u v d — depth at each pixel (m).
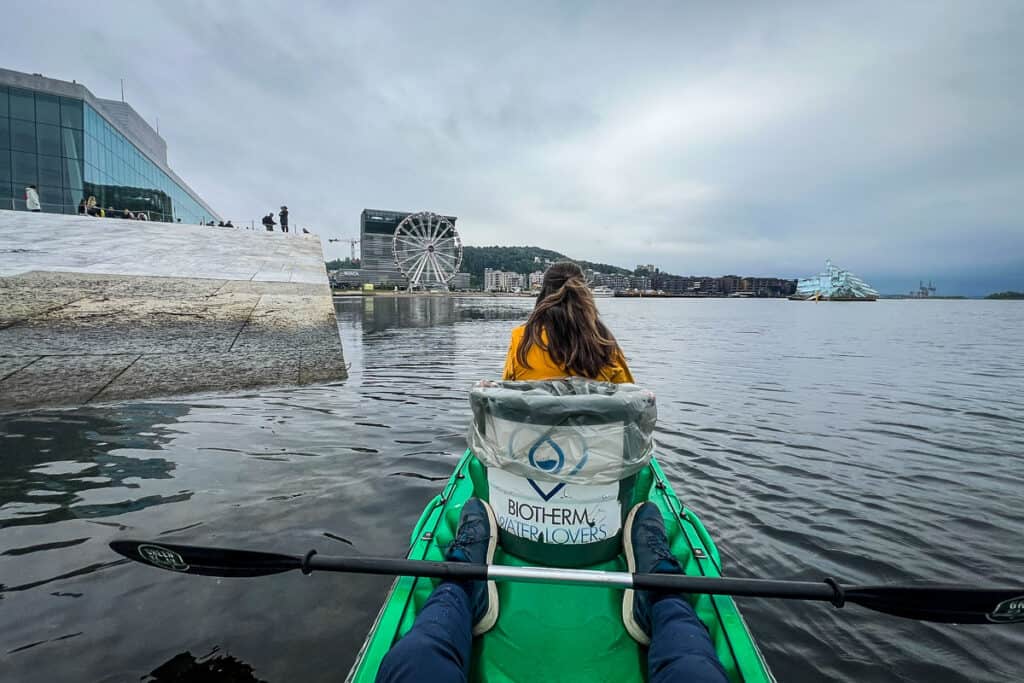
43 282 10.64
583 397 1.94
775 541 3.89
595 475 2.01
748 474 5.35
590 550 2.10
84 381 8.03
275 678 2.31
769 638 2.75
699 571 2.19
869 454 6.10
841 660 2.60
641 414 2.07
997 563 3.63
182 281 12.37
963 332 31.78
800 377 12.19
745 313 69.94
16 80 29.92
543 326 2.47
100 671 2.34
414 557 2.34
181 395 8.34
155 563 2.17
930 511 4.46
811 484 5.08
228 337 10.30
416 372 11.72
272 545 3.57
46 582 3.05
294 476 4.89
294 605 2.87
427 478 4.88
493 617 1.98
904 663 2.58
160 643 2.54
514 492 2.11
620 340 23.88
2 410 7.07
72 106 32.31
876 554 3.72
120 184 38.91
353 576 3.18
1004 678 2.48
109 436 6.08
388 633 1.84
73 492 4.44
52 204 31.62
